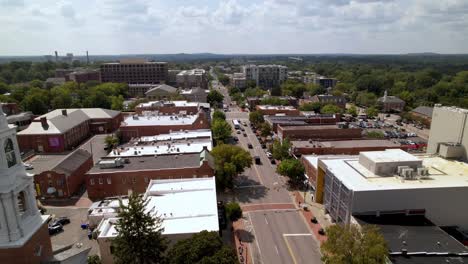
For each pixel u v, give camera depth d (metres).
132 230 40.81
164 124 114.06
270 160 107.00
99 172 74.06
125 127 112.69
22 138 113.94
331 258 43.19
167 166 75.19
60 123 120.44
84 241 58.22
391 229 51.41
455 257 44.69
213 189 62.38
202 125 124.81
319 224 66.12
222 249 39.47
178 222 50.97
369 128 146.25
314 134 116.31
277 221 67.25
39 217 34.22
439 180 59.19
